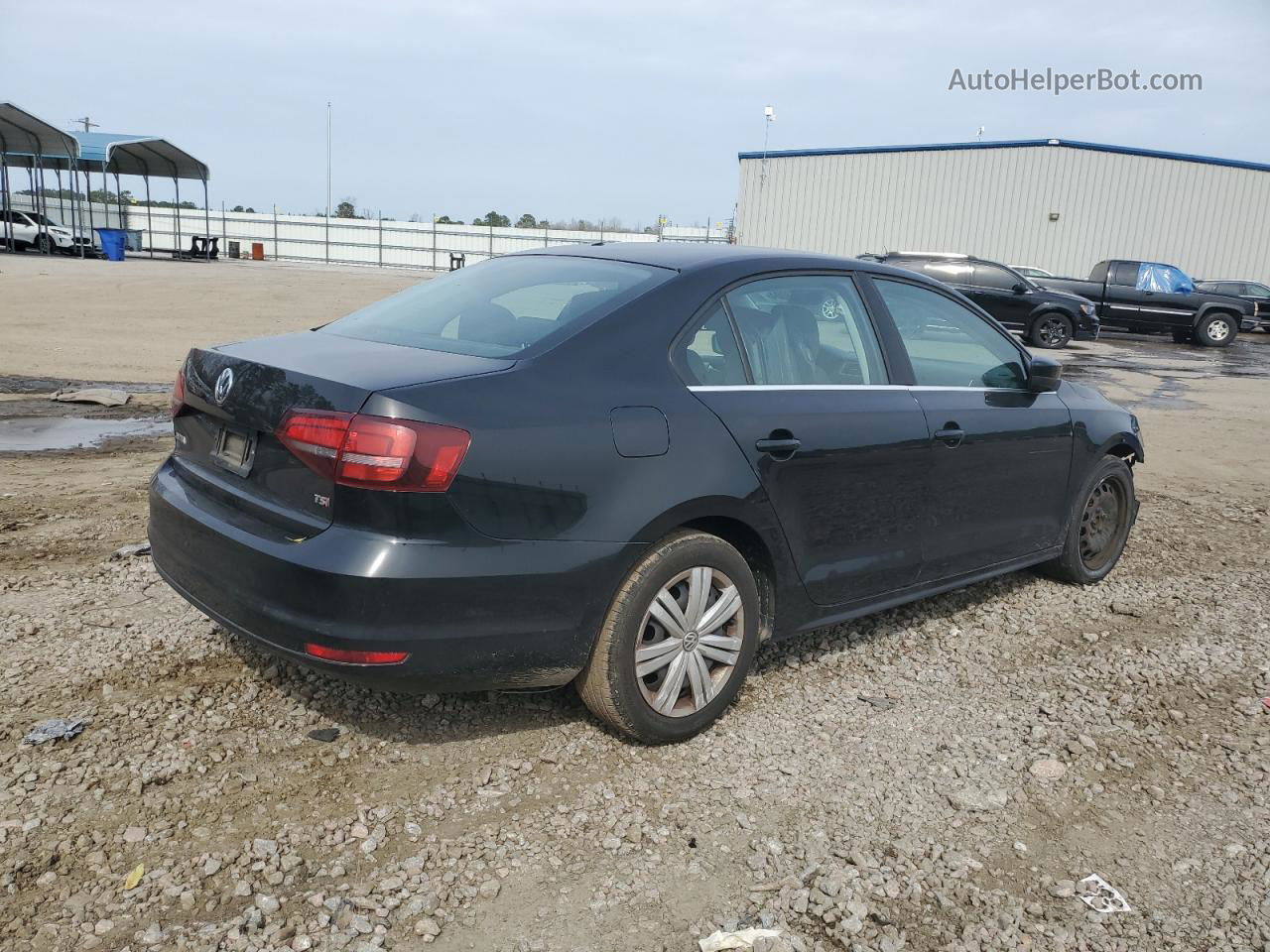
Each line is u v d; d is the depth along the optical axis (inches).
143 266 1278.3
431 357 119.0
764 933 93.8
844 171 1347.2
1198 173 1259.2
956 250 1310.3
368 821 109.3
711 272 136.9
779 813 115.9
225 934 90.3
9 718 125.2
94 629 153.9
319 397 108.3
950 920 98.6
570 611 114.3
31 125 1316.4
